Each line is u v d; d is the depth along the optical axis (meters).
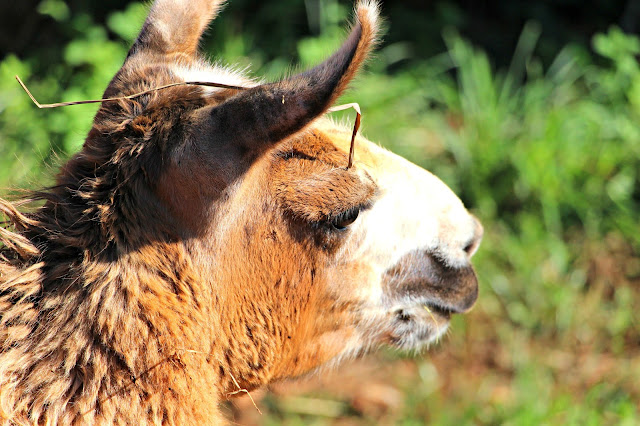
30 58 25.34
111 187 8.77
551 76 26.22
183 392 8.71
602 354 19.47
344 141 9.84
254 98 7.96
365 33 7.47
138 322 8.51
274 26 26.72
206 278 8.95
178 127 8.41
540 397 17.80
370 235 9.98
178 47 10.05
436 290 10.84
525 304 20.39
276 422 17.45
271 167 9.10
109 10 27.30
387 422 17.66
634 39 23.83
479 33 29.02
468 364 19.20
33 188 9.74
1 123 21.42
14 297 8.46
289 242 9.31
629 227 21.50
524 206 22.22
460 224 10.97
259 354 9.72
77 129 19.31
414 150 23.02
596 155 22.88
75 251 8.62
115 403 8.37
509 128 23.66
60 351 8.32
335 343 10.55
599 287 20.73
